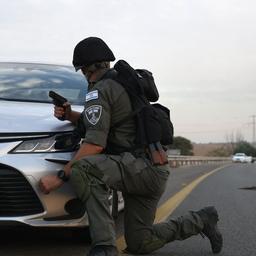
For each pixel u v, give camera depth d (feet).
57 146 14.32
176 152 123.44
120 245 16.83
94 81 14.05
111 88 13.48
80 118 14.19
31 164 13.80
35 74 19.39
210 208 15.74
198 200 30.53
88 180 13.03
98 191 13.09
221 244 16.25
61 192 13.99
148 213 14.67
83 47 13.97
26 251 15.72
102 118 13.20
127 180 13.51
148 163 13.65
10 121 14.49
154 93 14.38
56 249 16.02
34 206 13.87
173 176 56.95
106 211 13.12
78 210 14.44
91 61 13.89
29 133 14.20
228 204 28.71
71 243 16.79
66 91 18.19
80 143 14.47
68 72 19.86
